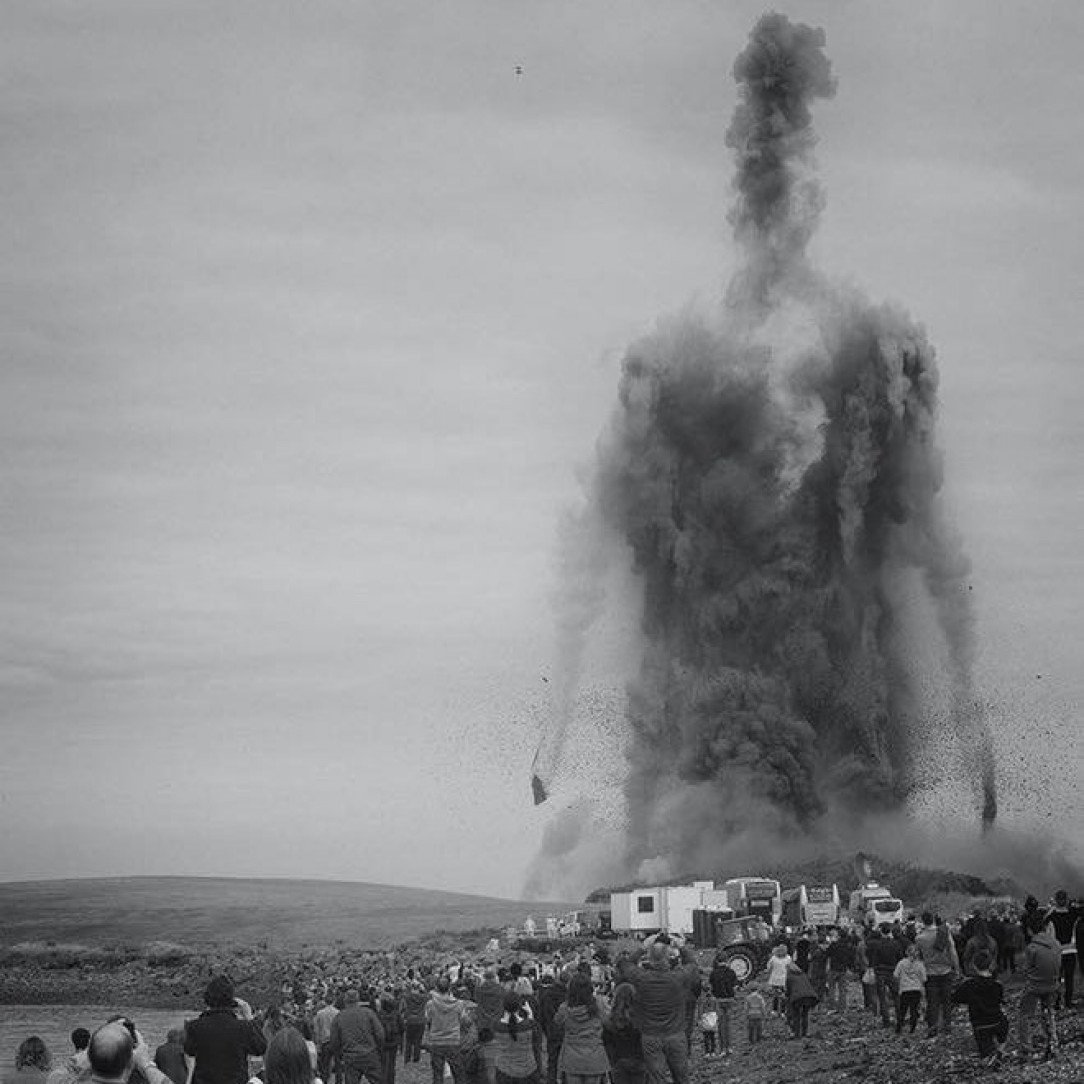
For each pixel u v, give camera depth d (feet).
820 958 195.21
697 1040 183.83
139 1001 401.29
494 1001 118.93
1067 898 141.08
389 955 403.75
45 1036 297.12
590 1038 102.42
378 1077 111.55
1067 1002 140.05
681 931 316.19
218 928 599.16
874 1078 126.11
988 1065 115.03
